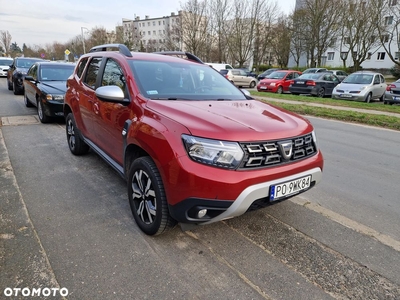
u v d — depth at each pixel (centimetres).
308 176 262
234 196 220
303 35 3544
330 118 992
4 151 523
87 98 415
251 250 261
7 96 1277
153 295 206
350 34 3356
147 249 257
